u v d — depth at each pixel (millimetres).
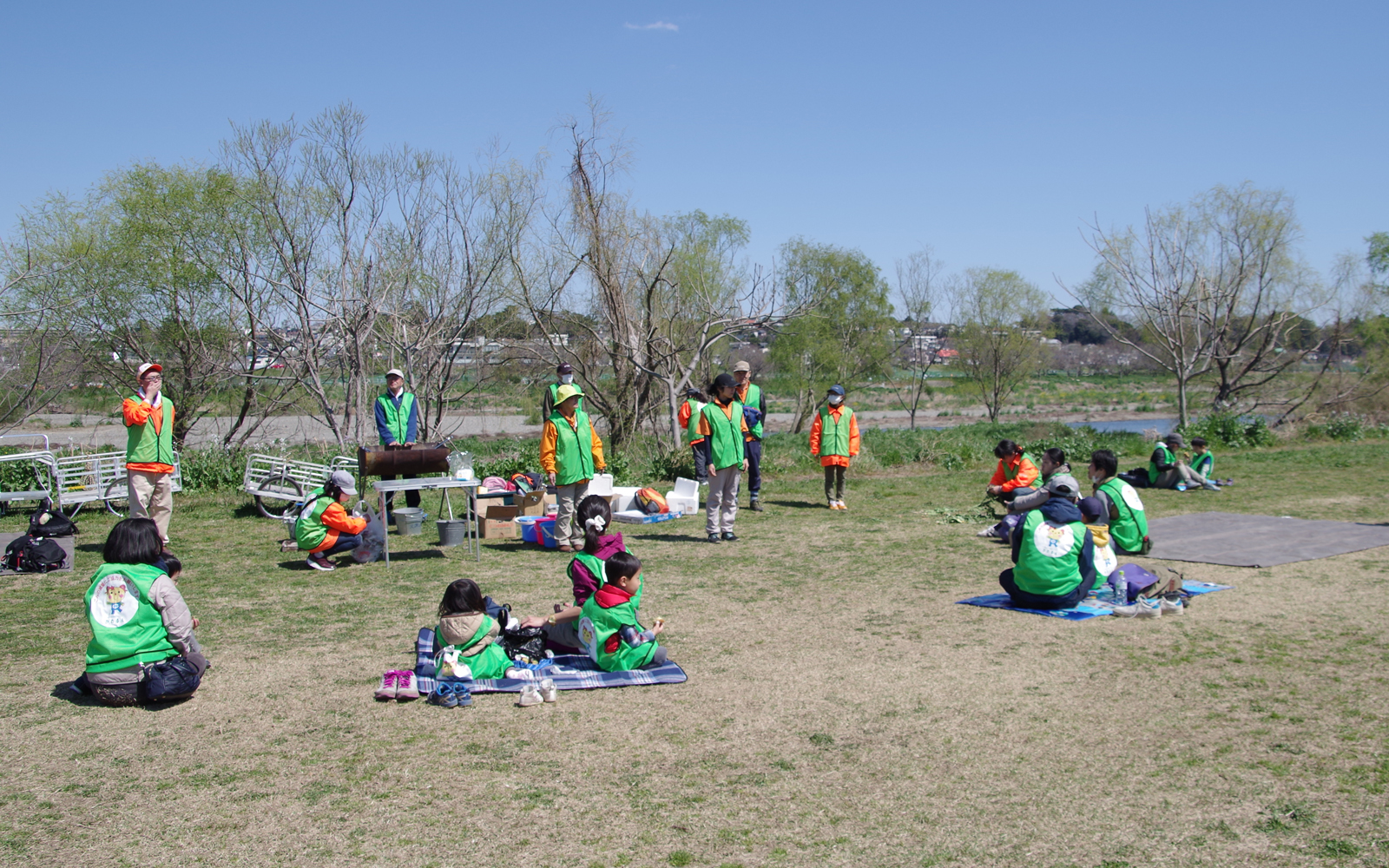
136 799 3504
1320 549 8297
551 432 8625
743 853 3086
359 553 7992
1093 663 5094
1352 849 3064
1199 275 23547
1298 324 26656
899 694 4629
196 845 3145
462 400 23406
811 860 3041
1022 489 9539
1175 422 31844
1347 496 12258
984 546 8820
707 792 3545
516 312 19859
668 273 20703
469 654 4840
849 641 5598
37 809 3416
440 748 3984
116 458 10875
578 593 5348
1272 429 23359
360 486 11812
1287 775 3639
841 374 35094
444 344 18234
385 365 18891
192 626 4707
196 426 23062
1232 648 5355
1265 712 4324
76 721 4305
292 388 18234
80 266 16094
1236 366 26812
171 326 16984
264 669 5094
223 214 16562
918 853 3080
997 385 38719
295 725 4266
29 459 11609
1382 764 3730
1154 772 3693
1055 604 6215
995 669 5008
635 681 4809
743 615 6270
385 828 3266
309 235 16953
